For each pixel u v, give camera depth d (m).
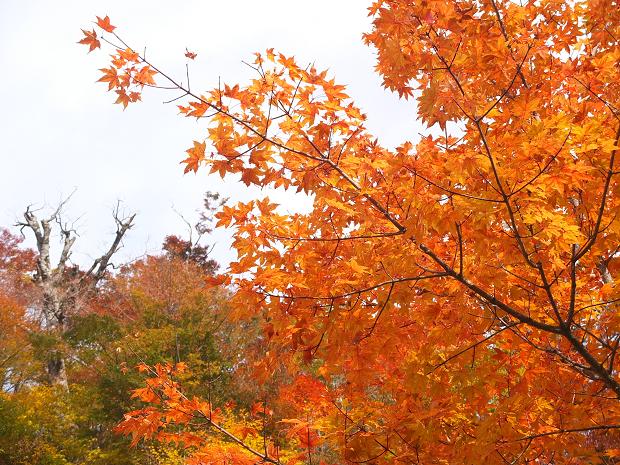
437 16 2.57
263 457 3.15
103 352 15.99
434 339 2.86
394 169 2.54
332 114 2.95
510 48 3.08
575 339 2.77
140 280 19.81
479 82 3.16
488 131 2.80
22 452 12.09
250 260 2.75
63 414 13.34
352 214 2.77
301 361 3.09
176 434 3.24
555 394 2.99
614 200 2.78
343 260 2.83
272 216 2.72
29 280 23.77
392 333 2.78
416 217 2.54
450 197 2.49
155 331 14.85
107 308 20.44
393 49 2.64
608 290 2.92
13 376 15.57
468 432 2.95
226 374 14.07
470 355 2.87
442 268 2.93
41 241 25.31
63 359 17.77
